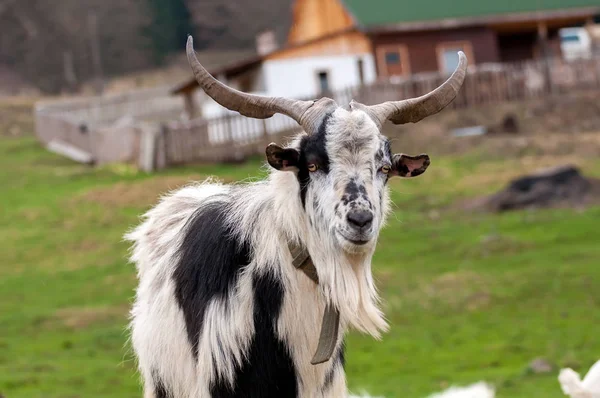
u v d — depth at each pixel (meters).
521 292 24.44
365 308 7.98
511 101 47.56
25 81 92.12
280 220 8.08
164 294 8.79
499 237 28.62
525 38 61.94
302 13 63.53
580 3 58.16
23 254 31.03
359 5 56.25
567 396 15.98
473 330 22.42
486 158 39.34
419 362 20.34
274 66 54.66
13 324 24.00
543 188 32.59
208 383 8.25
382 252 28.64
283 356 8.08
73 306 25.69
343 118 7.73
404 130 43.66
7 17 95.31
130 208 35.97
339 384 8.41
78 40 95.69
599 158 38.06
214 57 98.38
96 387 18.77
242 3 102.12
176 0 100.56
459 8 56.59
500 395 16.86
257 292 8.11
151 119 66.19
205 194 9.83
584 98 46.62
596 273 25.20
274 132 43.59
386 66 55.72
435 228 30.67
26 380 19.16
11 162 46.09
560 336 21.44
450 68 56.41
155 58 97.88
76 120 48.69
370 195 7.58
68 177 41.88
